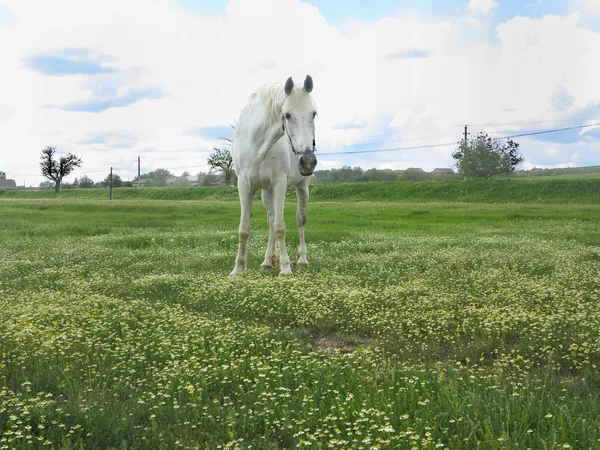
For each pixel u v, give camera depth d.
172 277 9.88
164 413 4.28
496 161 73.69
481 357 5.63
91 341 5.84
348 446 3.69
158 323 6.74
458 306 7.49
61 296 8.36
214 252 14.05
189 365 5.22
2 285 9.87
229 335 6.00
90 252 14.29
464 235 19.38
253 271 10.98
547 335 5.98
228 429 3.94
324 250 14.59
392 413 3.99
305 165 9.07
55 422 3.97
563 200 51.59
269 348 5.94
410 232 21.56
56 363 5.42
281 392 4.64
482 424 3.93
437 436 3.81
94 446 3.79
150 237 18.17
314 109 9.48
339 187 67.38
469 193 58.59
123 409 4.33
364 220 29.02
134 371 5.19
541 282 8.91
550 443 3.62
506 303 7.64
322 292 8.02
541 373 5.20
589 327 6.13
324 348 6.38
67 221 30.23
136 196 88.50
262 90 10.20
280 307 7.55
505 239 17.16
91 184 129.12
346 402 4.19
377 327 6.80
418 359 5.72
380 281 9.65
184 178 135.88
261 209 41.00
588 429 3.75
